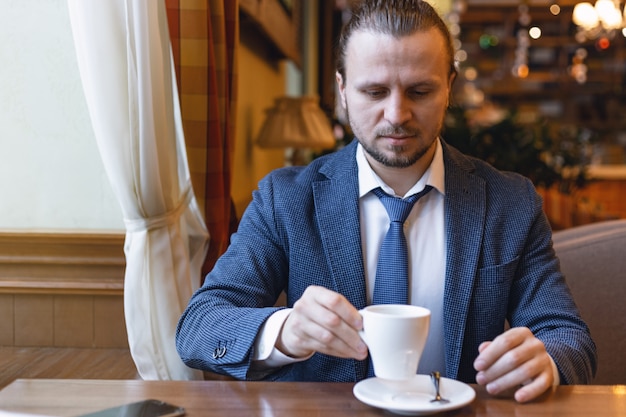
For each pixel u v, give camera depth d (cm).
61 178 205
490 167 138
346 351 99
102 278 199
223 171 200
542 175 361
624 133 780
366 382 100
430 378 102
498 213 131
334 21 659
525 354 99
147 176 166
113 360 189
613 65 786
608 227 175
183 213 189
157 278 171
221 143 195
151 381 105
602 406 95
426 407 89
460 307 124
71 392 100
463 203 130
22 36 202
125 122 165
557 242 175
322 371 125
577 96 800
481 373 100
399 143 114
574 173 403
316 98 365
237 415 91
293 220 131
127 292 171
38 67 203
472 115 727
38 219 206
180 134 189
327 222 129
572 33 787
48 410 93
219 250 192
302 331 101
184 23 181
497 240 129
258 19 289
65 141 204
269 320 110
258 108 371
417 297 127
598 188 663
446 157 134
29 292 199
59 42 202
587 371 114
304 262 129
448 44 118
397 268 125
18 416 91
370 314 91
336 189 132
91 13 161
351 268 126
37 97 203
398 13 113
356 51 114
